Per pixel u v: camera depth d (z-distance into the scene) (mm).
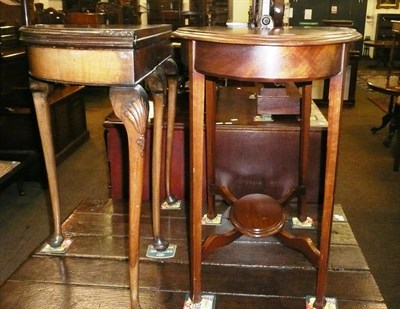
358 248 1457
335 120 1013
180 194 1870
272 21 1253
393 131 3480
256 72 933
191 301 1199
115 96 996
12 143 2695
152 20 7176
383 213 2342
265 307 1175
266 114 1871
